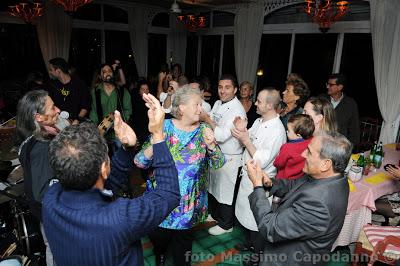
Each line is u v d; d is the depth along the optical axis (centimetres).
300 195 119
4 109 445
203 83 320
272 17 557
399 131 405
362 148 405
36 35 554
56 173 84
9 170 219
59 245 85
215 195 259
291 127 176
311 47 505
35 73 388
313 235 114
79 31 613
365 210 229
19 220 177
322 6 371
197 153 175
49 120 147
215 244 248
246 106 293
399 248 195
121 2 641
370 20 405
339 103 305
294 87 240
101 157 86
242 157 230
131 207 83
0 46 516
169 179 93
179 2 590
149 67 739
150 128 95
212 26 680
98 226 80
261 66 589
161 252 208
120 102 318
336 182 117
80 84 302
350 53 453
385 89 395
